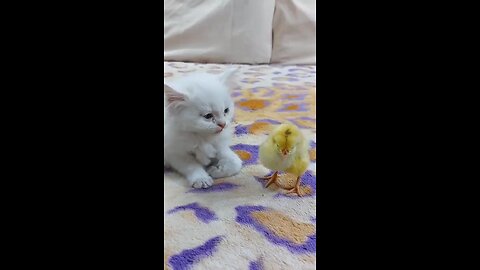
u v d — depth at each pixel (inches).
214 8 39.3
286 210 12.5
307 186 13.9
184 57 39.4
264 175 14.9
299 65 39.6
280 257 10.2
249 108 23.5
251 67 37.7
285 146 12.5
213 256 10.2
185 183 14.4
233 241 10.8
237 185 14.2
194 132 14.6
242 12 38.7
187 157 15.2
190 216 12.0
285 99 25.6
